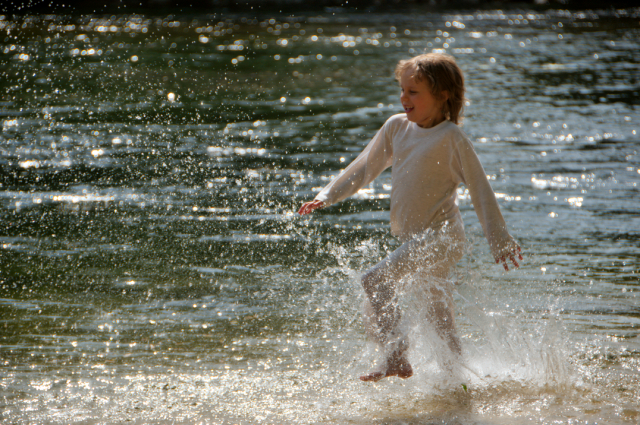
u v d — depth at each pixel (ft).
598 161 70.49
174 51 159.53
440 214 28.45
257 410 24.71
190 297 36.50
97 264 41.16
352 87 117.08
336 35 207.00
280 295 36.88
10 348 29.99
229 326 32.94
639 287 37.96
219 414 24.36
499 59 155.22
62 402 25.18
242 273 40.14
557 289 37.60
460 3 330.54
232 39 190.80
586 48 174.91
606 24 239.91
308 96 108.06
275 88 115.44
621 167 68.03
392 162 29.84
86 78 118.93
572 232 48.65
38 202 53.93
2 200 54.19
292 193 58.03
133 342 30.94
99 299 35.99
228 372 28.04
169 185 59.57
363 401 25.55
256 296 36.76
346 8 311.68
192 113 93.09
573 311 34.50
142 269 40.55
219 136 79.77
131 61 140.46
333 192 31.68
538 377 27.50
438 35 208.13
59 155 69.00
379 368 26.91
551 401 25.52
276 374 27.94
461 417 24.18
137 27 217.56
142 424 23.56
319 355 29.91
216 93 109.29
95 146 73.15
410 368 26.76
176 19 250.57
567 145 77.51
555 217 52.44
